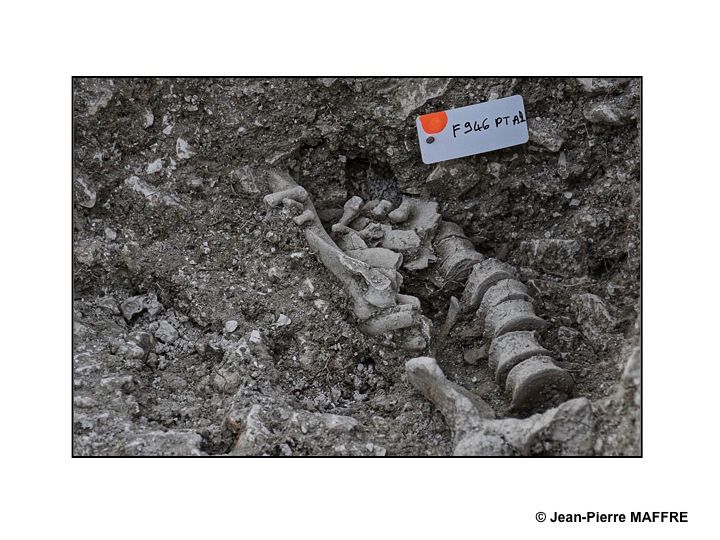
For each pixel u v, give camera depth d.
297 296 1.00
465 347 0.99
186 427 0.93
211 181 1.04
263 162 1.04
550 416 0.87
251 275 1.02
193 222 1.03
